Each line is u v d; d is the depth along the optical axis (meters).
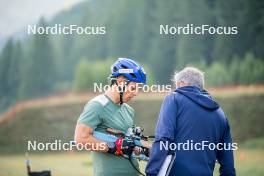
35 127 142.88
